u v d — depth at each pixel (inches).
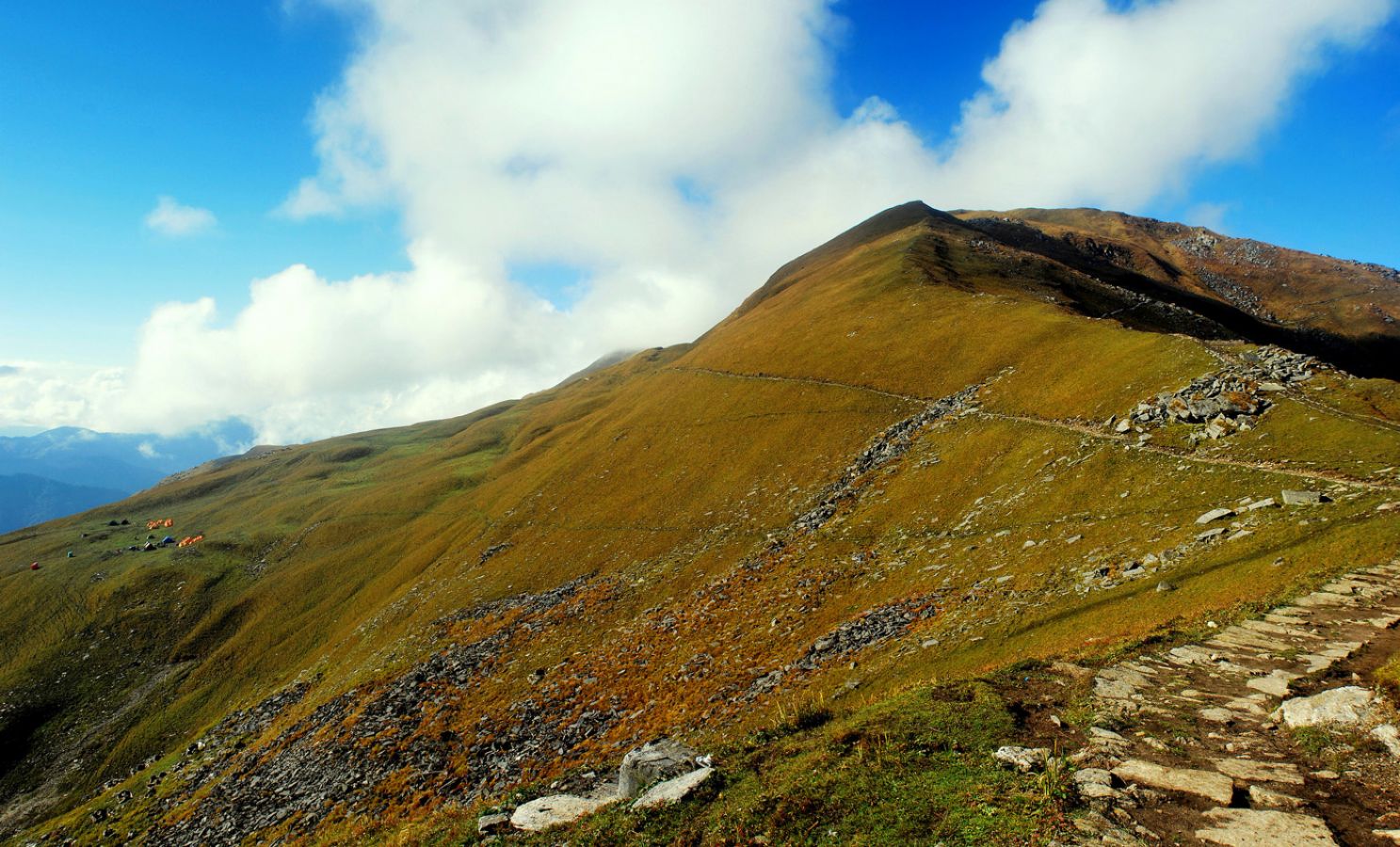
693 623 2142.0
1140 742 553.9
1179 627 883.4
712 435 4037.9
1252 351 2060.8
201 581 5565.9
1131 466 1759.4
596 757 1546.5
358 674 3068.4
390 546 5447.8
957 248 6077.8
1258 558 1063.0
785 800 514.6
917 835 445.4
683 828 522.3
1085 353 2787.9
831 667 1453.0
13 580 5826.8
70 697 4148.6
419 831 733.9
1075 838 408.8
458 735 2007.9
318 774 2118.6
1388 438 1326.3
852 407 3489.2
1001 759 531.5
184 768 3048.7
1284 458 1445.6
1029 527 1760.6
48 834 2795.3
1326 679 629.9
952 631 1355.8
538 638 2613.2
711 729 1378.0
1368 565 907.4
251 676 4183.1
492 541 4222.4
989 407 2783.0
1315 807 426.0
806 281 7071.9
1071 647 962.1
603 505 3941.9
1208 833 407.8
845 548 2240.4
